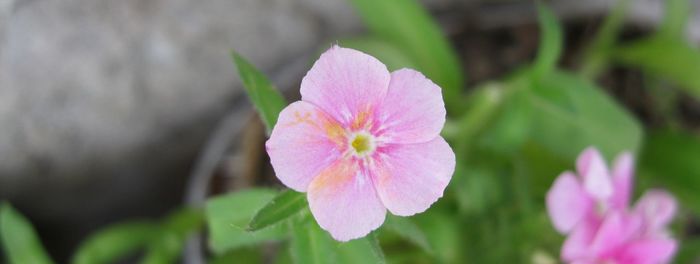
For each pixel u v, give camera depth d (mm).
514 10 363
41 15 332
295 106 236
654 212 299
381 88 239
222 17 351
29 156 359
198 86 362
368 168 242
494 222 317
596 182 280
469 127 320
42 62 338
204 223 349
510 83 321
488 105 316
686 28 364
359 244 254
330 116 238
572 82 313
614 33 350
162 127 370
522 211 312
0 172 362
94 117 356
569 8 360
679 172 335
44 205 394
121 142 369
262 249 341
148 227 346
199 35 351
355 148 242
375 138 242
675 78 331
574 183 282
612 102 312
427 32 320
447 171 240
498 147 314
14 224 326
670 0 333
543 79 310
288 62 369
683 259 313
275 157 235
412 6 318
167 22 345
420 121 240
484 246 316
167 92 359
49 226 407
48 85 343
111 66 346
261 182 352
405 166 242
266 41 362
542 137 317
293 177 237
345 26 369
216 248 277
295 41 365
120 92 352
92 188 396
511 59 364
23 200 384
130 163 386
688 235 354
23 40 333
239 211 276
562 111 312
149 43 347
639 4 356
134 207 416
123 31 342
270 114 255
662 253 283
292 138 236
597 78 364
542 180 326
